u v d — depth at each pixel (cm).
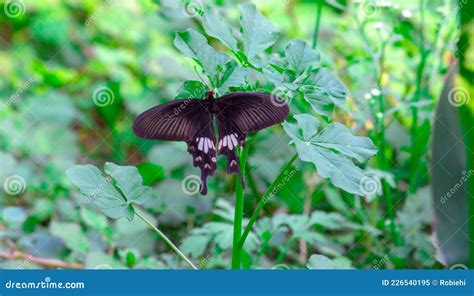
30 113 121
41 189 110
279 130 114
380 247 103
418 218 103
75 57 132
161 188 109
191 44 78
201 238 95
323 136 76
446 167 98
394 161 112
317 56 80
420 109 111
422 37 106
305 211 109
